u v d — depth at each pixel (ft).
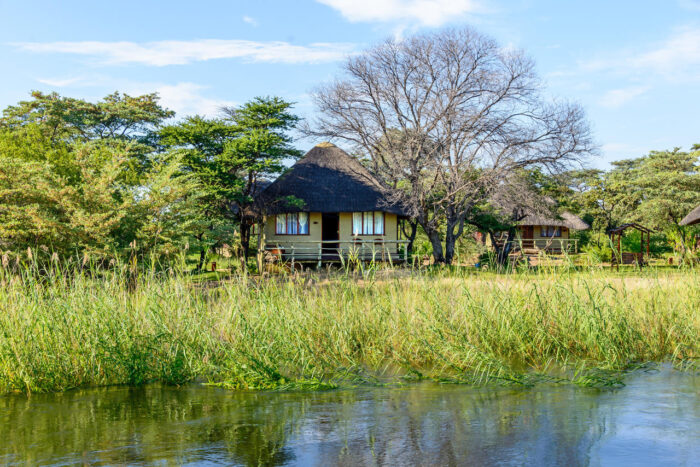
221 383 21.26
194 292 27.73
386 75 92.48
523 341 25.34
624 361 24.25
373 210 93.04
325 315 26.58
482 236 148.05
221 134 84.64
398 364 24.63
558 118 88.48
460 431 15.29
